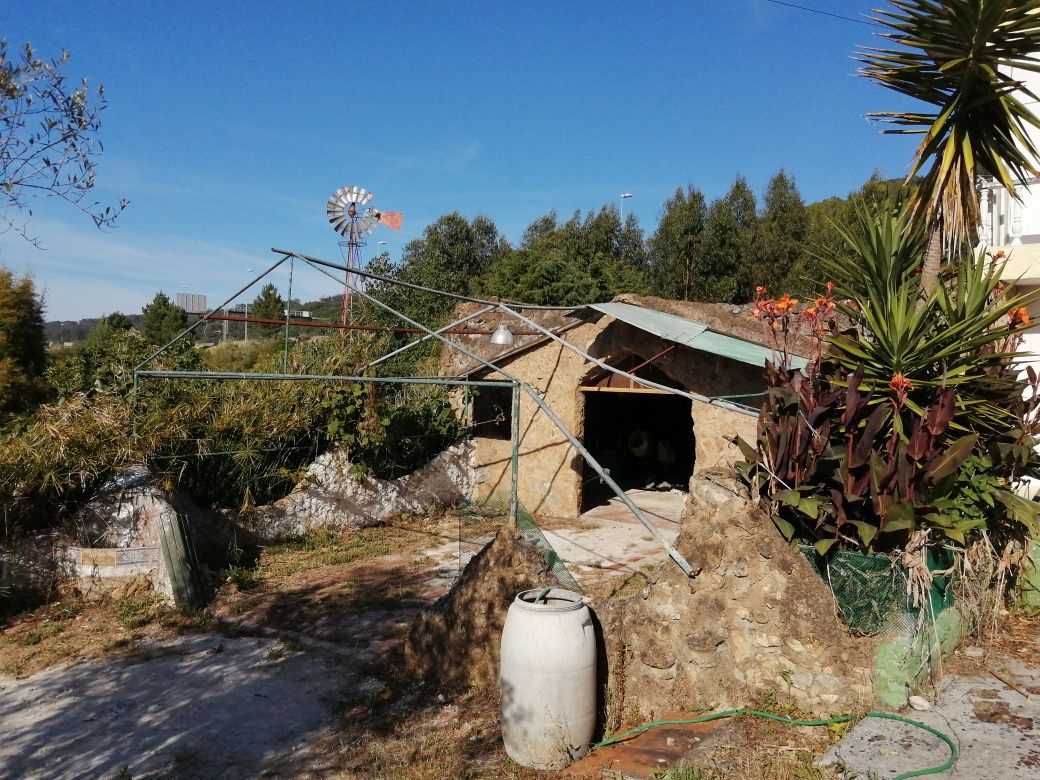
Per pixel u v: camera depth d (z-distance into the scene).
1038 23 7.05
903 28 7.73
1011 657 5.79
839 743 4.64
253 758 6.18
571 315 13.56
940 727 4.76
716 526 5.81
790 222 34.81
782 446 5.66
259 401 13.64
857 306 8.05
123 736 6.59
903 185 8.90
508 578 7.23
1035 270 9.75
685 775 4.57
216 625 9.34
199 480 12.59
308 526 13.60
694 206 35.75
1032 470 6.43
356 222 15.94
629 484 18.03
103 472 10.86
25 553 10.09
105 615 9.72
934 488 5.58
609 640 6.07
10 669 8.05
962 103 7.71
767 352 11.28
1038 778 4.13
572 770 5.32
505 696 5.63
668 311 12.77
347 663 8.05
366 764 5.90
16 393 19.80
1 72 4.75
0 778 5.94
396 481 14.94
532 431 14.59
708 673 5.71
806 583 5.41
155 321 38.62
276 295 39.53
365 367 14.30
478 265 43.53
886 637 5.21
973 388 6.30
